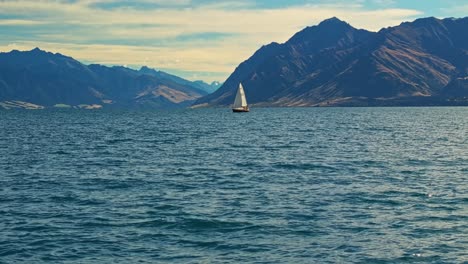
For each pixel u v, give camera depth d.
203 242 30.61
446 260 27.39
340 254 28.42
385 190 46.38
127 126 172.50
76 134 127.81
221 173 57.47
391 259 27.59
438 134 122.19
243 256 28.20
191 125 177.25
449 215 36.59
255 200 42.12
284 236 31.70
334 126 163.75
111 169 60.94
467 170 59.41
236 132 133.62
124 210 38.50
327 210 38.41
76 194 44.81
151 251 29.06
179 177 54.59
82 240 31.05
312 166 63.12
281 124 180.38
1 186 48.84
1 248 29.52
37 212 37.91
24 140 106.75
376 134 122.81
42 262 27.41
